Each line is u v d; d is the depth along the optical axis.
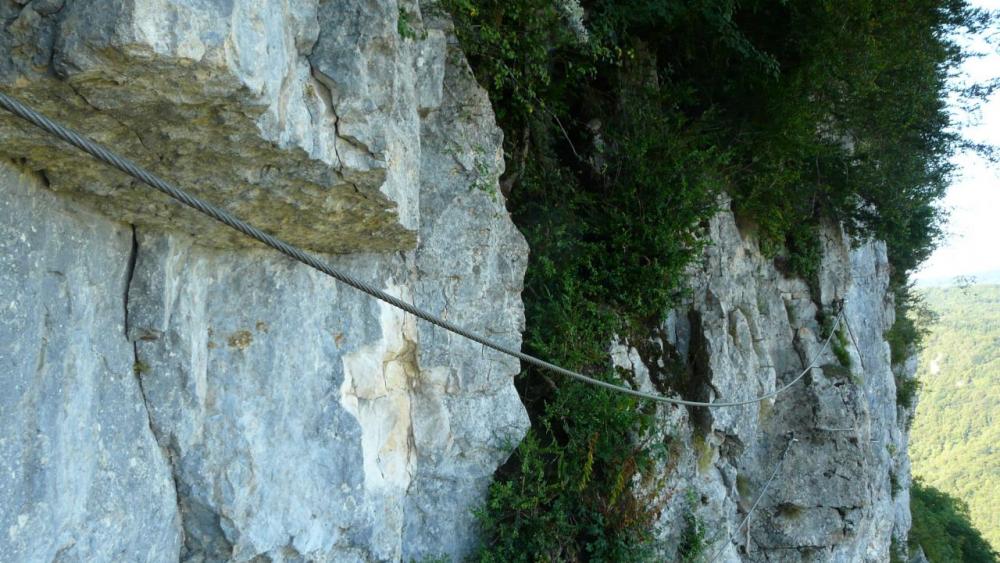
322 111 4.53
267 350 5.66
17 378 3.87
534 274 9.31
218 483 5.29
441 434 7.54
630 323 10.41
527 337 9.09
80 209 4.30
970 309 110.56
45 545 4.04
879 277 18.92
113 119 3.59
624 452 8.81
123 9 3.08
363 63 4.67
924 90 12.72
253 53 3.65
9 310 3.81
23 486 3.91
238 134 3.94
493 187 7.77
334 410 6.10
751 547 12.23
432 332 7.36
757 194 12.53
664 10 10.13
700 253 10.75
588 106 10.94
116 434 4.64
